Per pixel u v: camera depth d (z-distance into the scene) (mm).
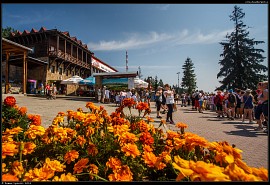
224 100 11586
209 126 7887
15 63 27484
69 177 1290
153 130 2762
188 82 72688
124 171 1556
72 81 23422
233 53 28375
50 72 30891
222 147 1518
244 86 27781
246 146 4719
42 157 1959
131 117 3332
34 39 31031
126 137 1886
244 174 1114
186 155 1843
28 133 1938
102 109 2990
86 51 41406
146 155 1780
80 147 2104
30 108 10555
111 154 1931
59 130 2041
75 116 2471
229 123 9000
